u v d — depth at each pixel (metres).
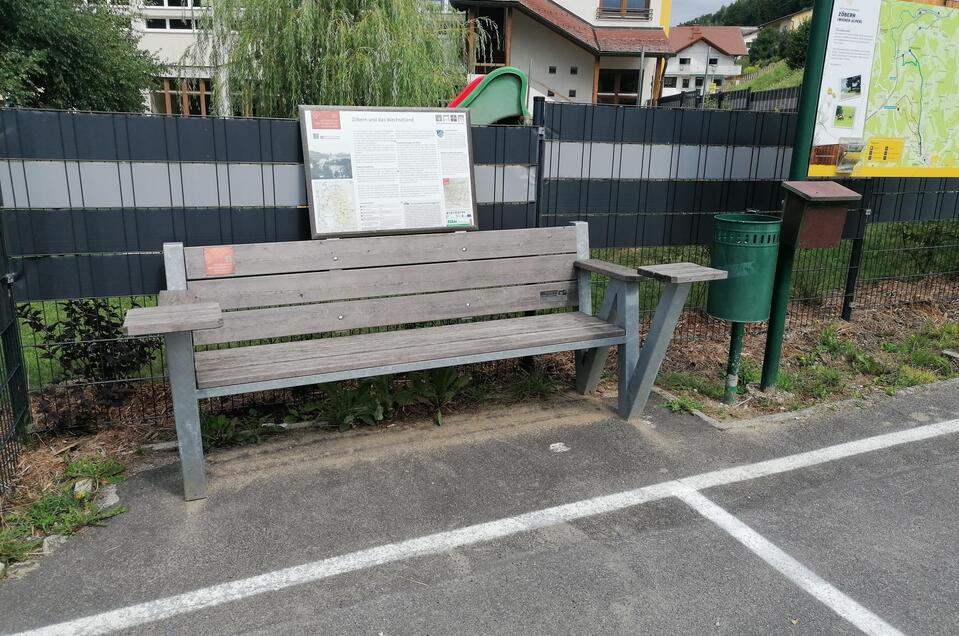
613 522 2.75
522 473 3.15
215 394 2.80
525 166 4.18
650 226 4.67
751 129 4.79
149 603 2.23
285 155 3.66
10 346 3.17
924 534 2.70
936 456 3.37
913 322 5.63
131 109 18.11
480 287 3.82
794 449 3.43
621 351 3.73
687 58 58.59
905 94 4.19
